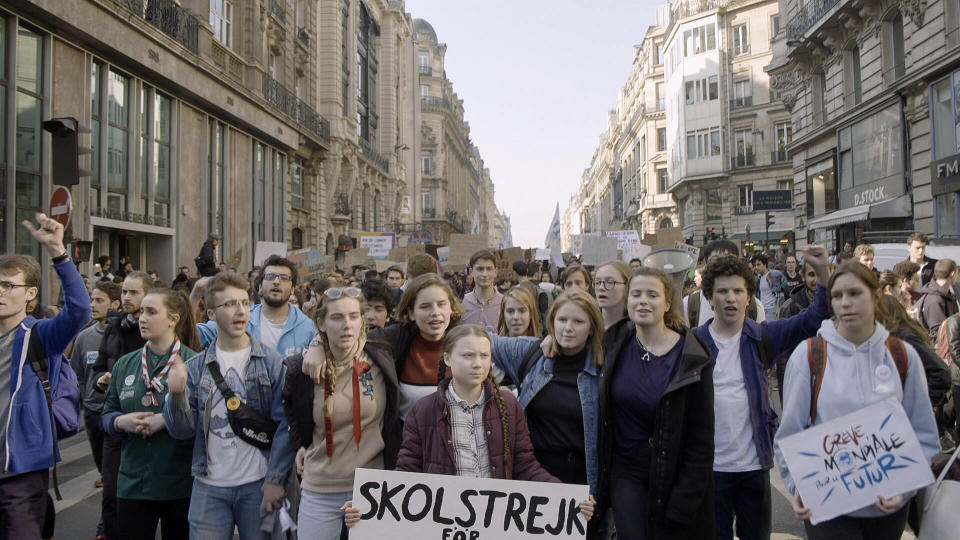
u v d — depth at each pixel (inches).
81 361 247.1
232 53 879.1
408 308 158.9
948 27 675.4
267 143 1009.5
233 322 154.4
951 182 669.9
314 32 1253.7
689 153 1876.2
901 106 773.9
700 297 215.8
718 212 1823.3
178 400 145.3
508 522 127.1
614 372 142.0
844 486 123.6
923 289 267.7
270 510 149.2
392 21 1920.5
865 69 868.0
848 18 888.3
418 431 135.5
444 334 158.2
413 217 2281.0
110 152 631.8
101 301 249.1
